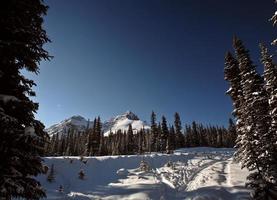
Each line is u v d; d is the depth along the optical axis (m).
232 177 28.31
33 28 9.18
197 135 99.75
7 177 7.46
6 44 7.81
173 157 51.72
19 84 8.63
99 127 66.38
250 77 24.78
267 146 17.34
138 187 28.59
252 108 19.36
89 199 25.59
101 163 43.03
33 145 8.15
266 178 16.38
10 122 7.13
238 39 28.86
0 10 8.06
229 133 99.38
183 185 29.89
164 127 79.00
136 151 86.75
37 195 8.44
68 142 89.12
